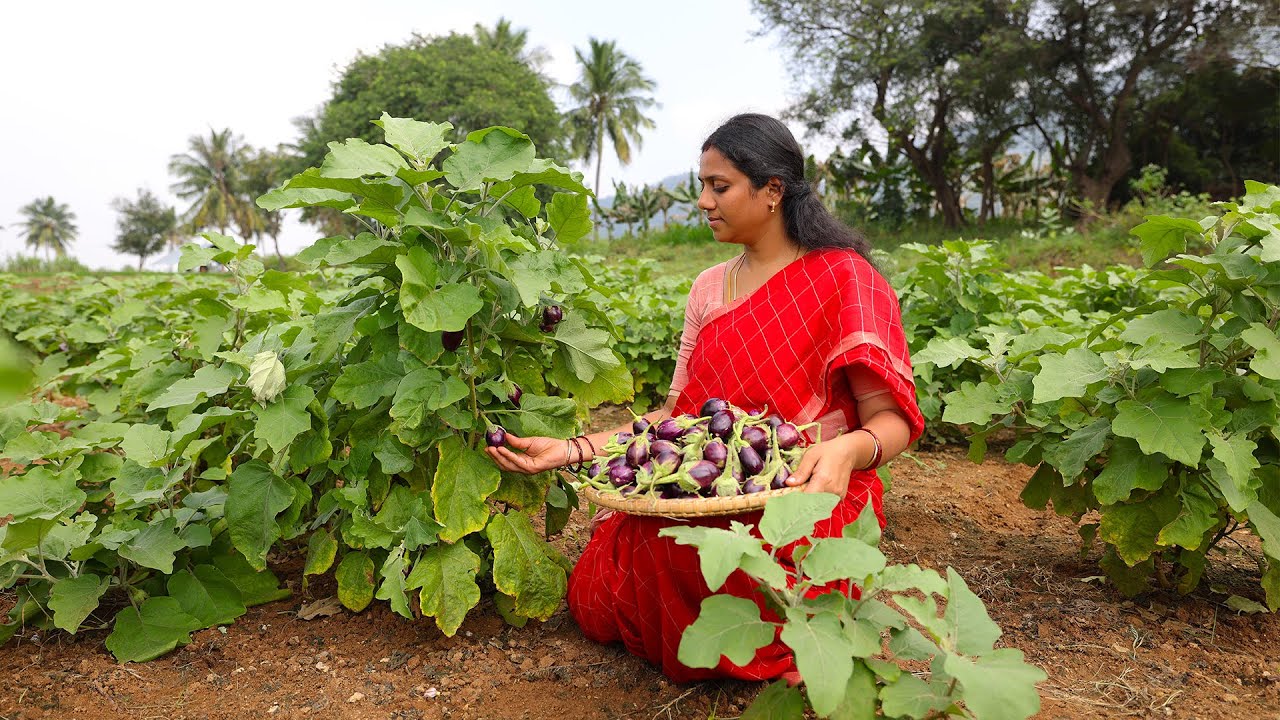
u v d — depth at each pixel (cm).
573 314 289
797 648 167
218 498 297
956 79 2398
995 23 2439
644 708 241
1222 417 272
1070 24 2364
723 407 240
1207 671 264
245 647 277
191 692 249
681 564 238
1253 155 2655
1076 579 337
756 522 232
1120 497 285
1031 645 283
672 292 821
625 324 655
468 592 268
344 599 285
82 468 299
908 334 551
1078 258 1644
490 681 256
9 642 278
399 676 259
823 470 213
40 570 272
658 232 3338
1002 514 427
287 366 286
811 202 256
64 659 267
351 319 269
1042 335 351
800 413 247
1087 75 2402
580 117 5288
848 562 178
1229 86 2430
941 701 179
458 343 262
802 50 2664
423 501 274
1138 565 310
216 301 361
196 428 275
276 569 341
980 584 334
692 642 175
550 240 290
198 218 7544
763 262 262
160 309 610
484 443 272
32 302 777
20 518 246
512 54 5375
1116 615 302
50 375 597
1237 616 301
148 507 301
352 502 277
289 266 4197
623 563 259
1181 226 293
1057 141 2706
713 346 261
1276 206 291
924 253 569
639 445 227
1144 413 274
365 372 263
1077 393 282
